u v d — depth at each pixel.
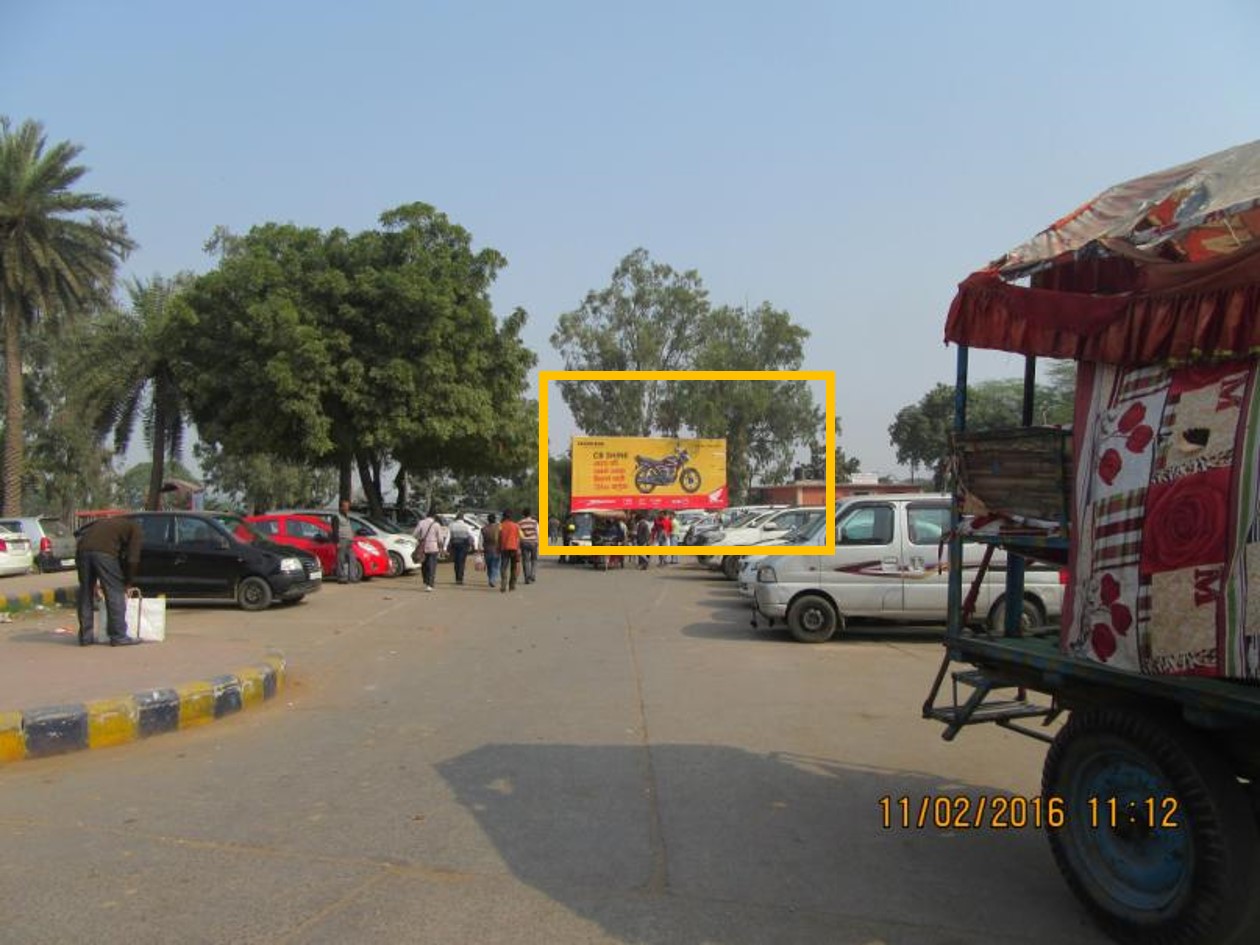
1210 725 3.56
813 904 4.23
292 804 5.54
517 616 15.73
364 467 31.03
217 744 7.02
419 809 5.48
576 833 5.10
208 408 28.03
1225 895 3.50
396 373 25.88
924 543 12.54
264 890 4.27
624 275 57.31
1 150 29.66
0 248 29.62
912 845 5.00
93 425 31.88
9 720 6.47
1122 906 3.89
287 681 9.62
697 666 10.69
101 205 30.97
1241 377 3.50
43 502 56.16
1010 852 4.91
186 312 26.64
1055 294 4.37
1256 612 3.29
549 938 3.83
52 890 4.25
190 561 15.81
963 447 5.17
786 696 8.94
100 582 10.41
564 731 7.49
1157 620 3.71
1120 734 3.93
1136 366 3.96
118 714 6.99
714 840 5.02
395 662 10.96
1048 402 6.98
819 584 12.59
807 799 5.75
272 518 21.66
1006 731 7.50
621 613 16.25
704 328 57.81
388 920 3.97
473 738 7.25
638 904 4.19
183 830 5.07
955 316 4.93
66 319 31.58
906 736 7.35
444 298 26.23
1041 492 4.63
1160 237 4.00
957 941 3.90
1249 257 3.46
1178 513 3.66
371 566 22.34
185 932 3.83
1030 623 11.46
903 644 12.47
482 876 4.48
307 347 25.03
